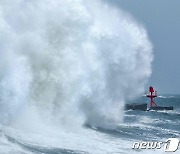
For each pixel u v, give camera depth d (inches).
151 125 4195.4
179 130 3892.7
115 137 2938.0
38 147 2142.0
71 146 2321.6
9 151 1926.7
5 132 2304.4
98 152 2283.5
